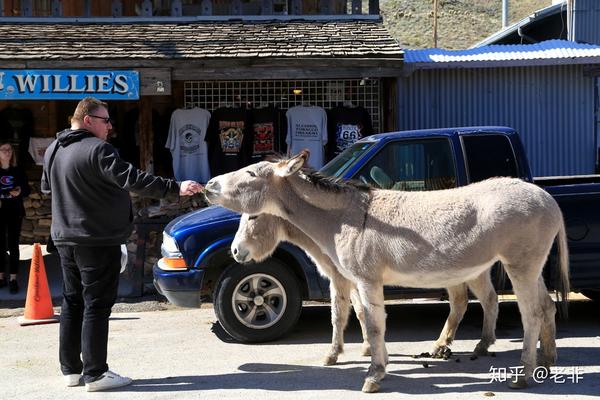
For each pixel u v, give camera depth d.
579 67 13.98
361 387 6.01
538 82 14.03
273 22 13.52
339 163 7.95
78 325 6.21
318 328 8.30
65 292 6.20
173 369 6.72
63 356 6.23
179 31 12.85
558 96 14.04
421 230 5.79
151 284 10.49
